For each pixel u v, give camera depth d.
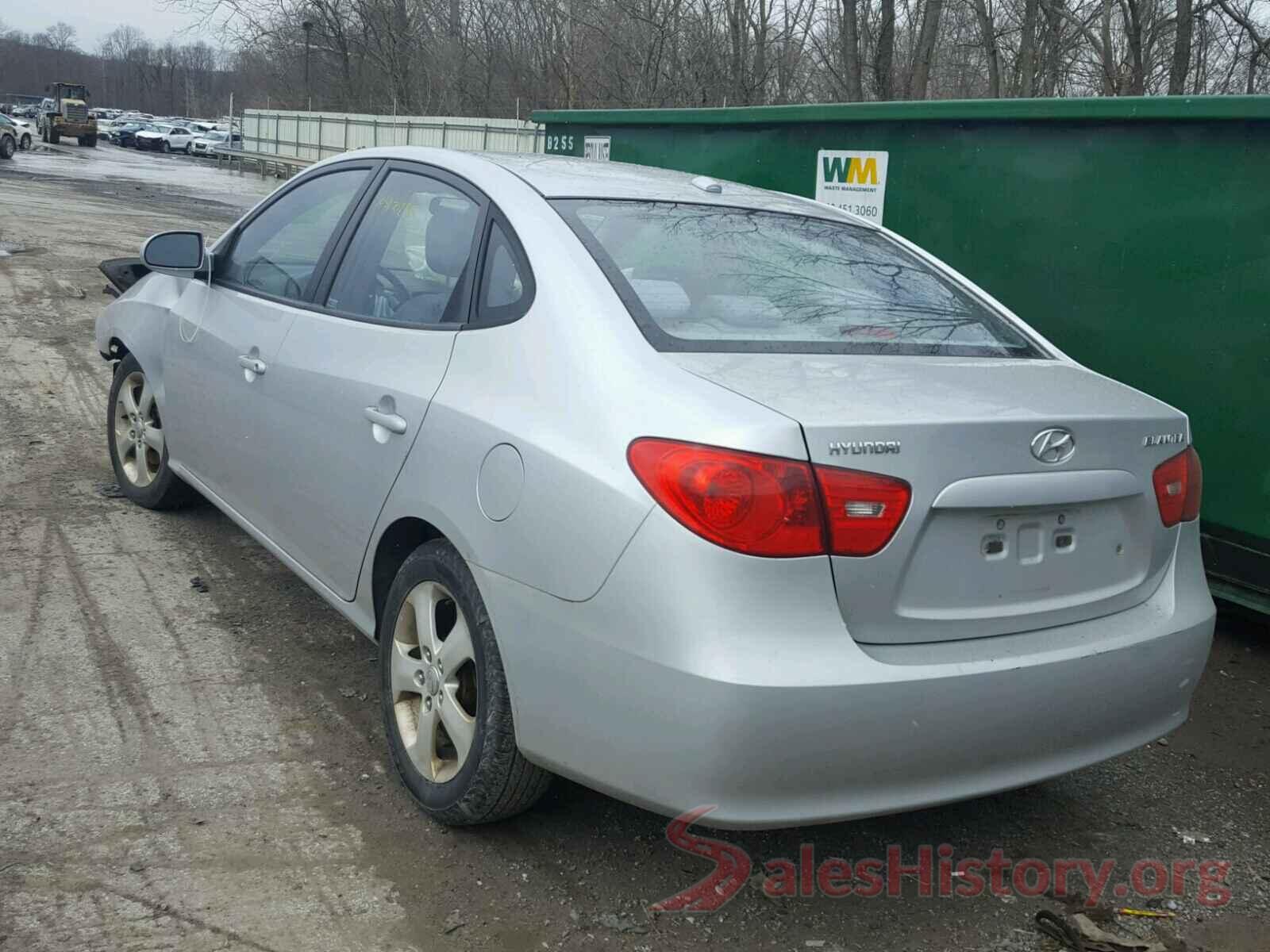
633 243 3.33
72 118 63.47
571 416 2.83
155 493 5.57
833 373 2.90
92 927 2.77
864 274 3.65
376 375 3.51
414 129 32.62
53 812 3.21
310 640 4.44
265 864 3.07
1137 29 13.36
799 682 2.49
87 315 10.91
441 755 3.29
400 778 3.44
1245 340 4.80
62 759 3.48
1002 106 5.67
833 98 18.53
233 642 4.38
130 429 5.71
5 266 13.44
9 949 2.67
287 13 41.00
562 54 25.39
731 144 7.60
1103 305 5.34
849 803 2.62
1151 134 5.07
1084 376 3.35
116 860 3.03
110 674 4.04
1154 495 3.05
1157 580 3.12
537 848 3.23
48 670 4.02
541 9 26.70
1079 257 5.43
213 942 2.76
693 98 20.34
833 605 2.58
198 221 22.34
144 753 3.56
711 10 20.77
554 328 3.03
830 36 19.25
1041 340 3.64
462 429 3.09
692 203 3.73
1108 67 14.17
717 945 2.90
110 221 20.62
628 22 22.55
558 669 2.74
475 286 3.39
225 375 4.47
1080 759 2.92
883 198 6.45
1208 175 4.88
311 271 4.20
